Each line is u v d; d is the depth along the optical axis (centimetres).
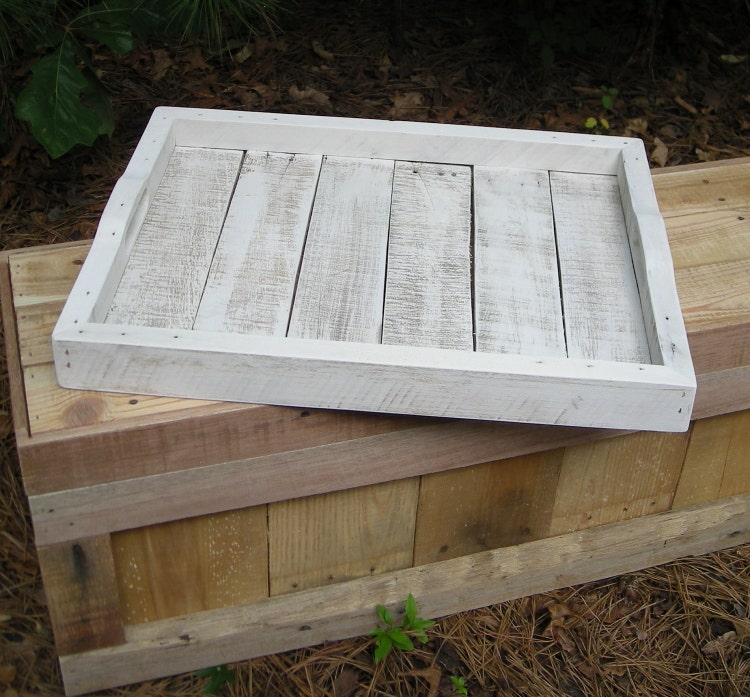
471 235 169
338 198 175
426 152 186
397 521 163
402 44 310
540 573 181
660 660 178
